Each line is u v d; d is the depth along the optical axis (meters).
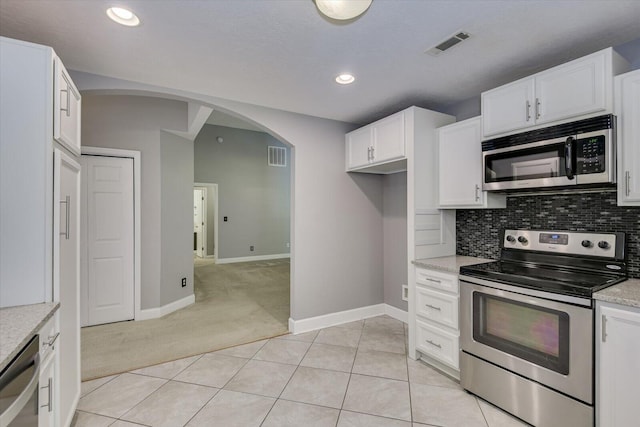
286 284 5.41
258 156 8.05
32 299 1.44
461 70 2.29
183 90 2.62
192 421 1.88
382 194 3.82
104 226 3.44
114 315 3.51
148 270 3.68
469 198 2.51
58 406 1.48
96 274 3.42
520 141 2.11
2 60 1.39
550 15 1.64
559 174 1.89
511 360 1.89
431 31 1.78
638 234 1.87
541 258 2.26
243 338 3.10
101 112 3.40
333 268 3.45
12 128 1.40
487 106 2.33
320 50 1.99
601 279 1.78
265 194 8.14
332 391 2.19
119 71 2.27
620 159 1.70
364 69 2.26
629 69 1.89
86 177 3.35
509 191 2.26
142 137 3.65
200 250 9.10
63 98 1.59
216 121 7.09
